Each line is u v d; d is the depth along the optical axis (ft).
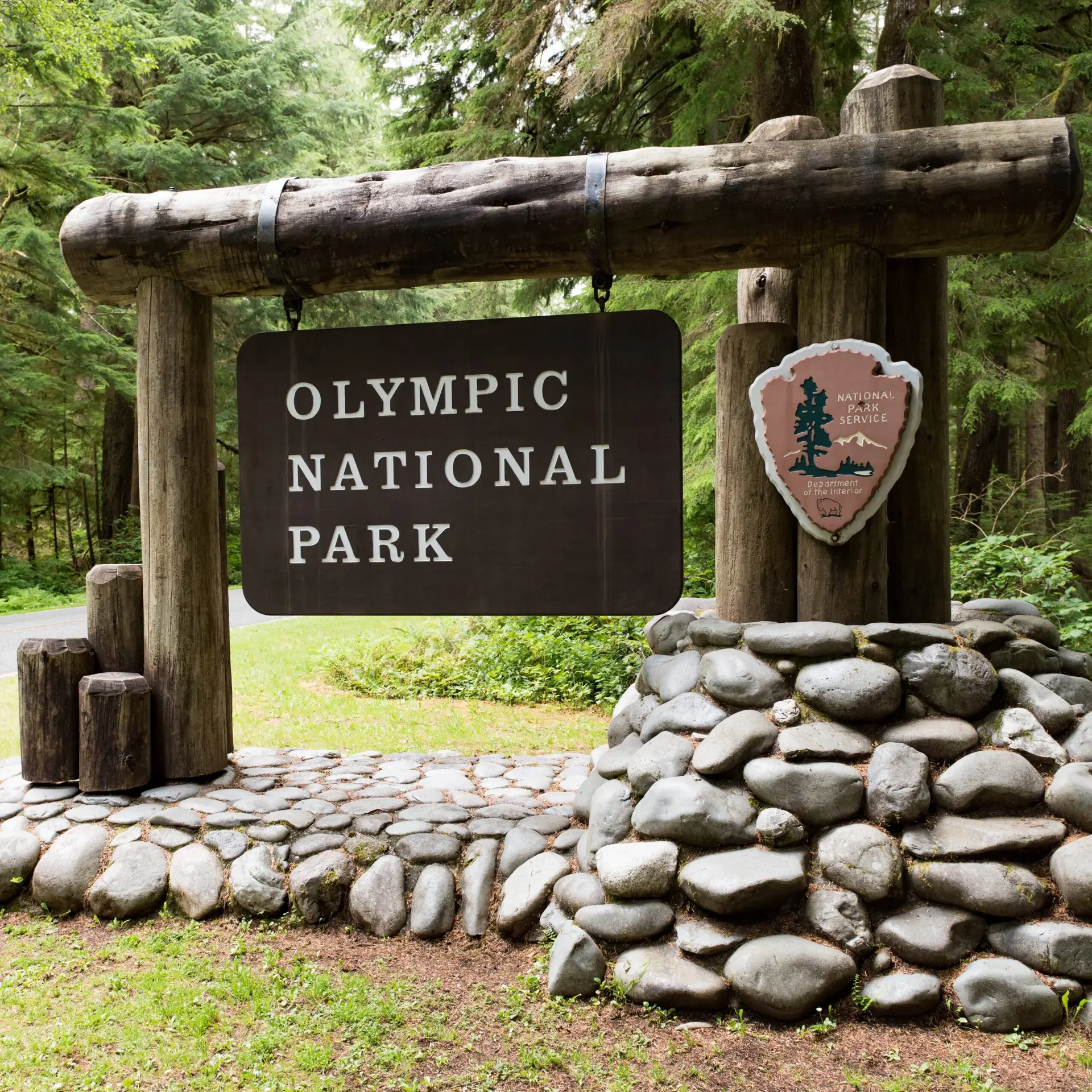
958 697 9.66
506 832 11.16
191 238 11.95
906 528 11.30
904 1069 7.61
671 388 11.11
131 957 9.79
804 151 10.24
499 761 15.06
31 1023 8.49
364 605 11.93
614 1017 8.54
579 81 22.84
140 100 61.11
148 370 12.48
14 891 10.98
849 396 10.21
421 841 10.92
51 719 12.29
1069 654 10.59
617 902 9.30
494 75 33.45
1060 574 18.95
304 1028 8.41
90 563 66.03
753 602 10.99
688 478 28.40
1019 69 28.73
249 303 66.49
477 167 11.17
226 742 13.61
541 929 9.91
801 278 10.80
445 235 11.12
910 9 27.63
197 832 11.34
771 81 25.07
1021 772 9.12
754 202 10.25
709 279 26.12
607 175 10.68
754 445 10.97
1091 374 33.60
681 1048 7.97
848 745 9.46
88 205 12.39
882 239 10.22
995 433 41.27
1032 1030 8.07
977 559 19.79
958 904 8.63
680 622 12.00
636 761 10.15
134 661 12.89
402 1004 8.82
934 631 9.99
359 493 11.92
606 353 11.27
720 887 8.66
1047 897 8.52
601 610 11.28
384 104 38.04
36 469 55.42
